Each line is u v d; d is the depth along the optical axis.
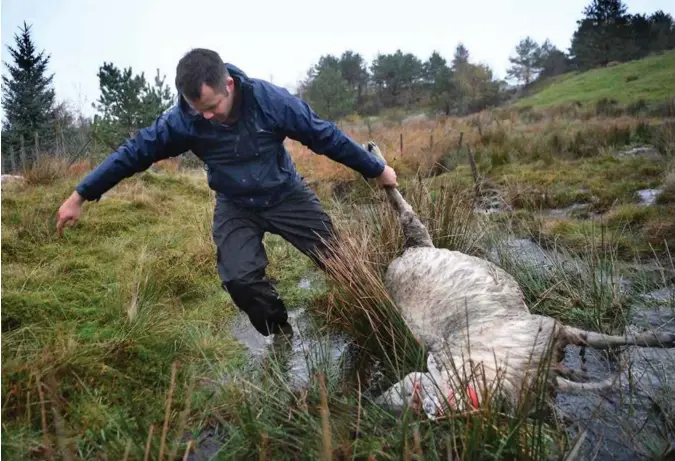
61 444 1.90
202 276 4.43
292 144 12.50
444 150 10.21
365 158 3.22
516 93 46.50
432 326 2.74
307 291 4.16
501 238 4.61
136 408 2.40
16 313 3.22
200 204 6.88
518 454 2.01
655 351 2.91
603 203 6.02
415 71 52.84
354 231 3.94
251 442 2.25
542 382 2.19
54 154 9.59
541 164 8.50
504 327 2.55
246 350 3.27
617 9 46.03
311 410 2.44
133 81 13.79
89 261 4.49
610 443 2.21
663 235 4.61
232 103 2.88
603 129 10.65
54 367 2.63
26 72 14.16
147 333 3.18
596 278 3.87
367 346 3.20
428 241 3.42
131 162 3.04
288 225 3.34
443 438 2.12
